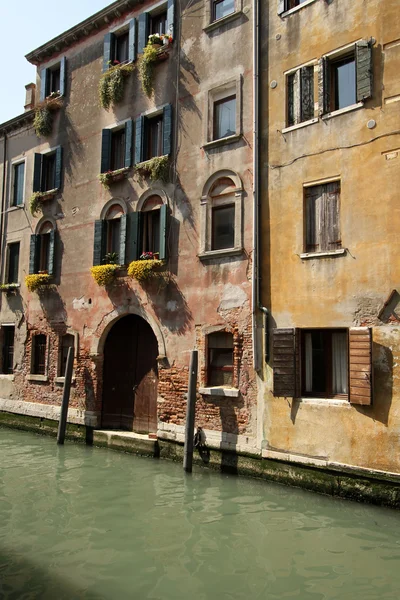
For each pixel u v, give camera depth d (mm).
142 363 14172
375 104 9820
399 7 9703
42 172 17594
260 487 10055
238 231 11688
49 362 16281
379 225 9531
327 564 6652
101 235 14922
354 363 9445
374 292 9469
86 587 6004
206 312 12180
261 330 11039
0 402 17797
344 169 10117
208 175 12523
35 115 17719
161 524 8016
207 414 11797
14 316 17953
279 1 11594
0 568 6461
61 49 17500
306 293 10391
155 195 13766
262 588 6023
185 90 13406
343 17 10492
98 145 15672
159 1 14438
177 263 12945
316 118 10625
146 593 5875
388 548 7145
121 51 15711
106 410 14703
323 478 9664
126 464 11898
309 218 10688
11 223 18781
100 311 14805
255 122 11586
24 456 12734
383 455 9039
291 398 10367
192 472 11188
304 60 11039
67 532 7668
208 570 6469
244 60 12180
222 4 13047
